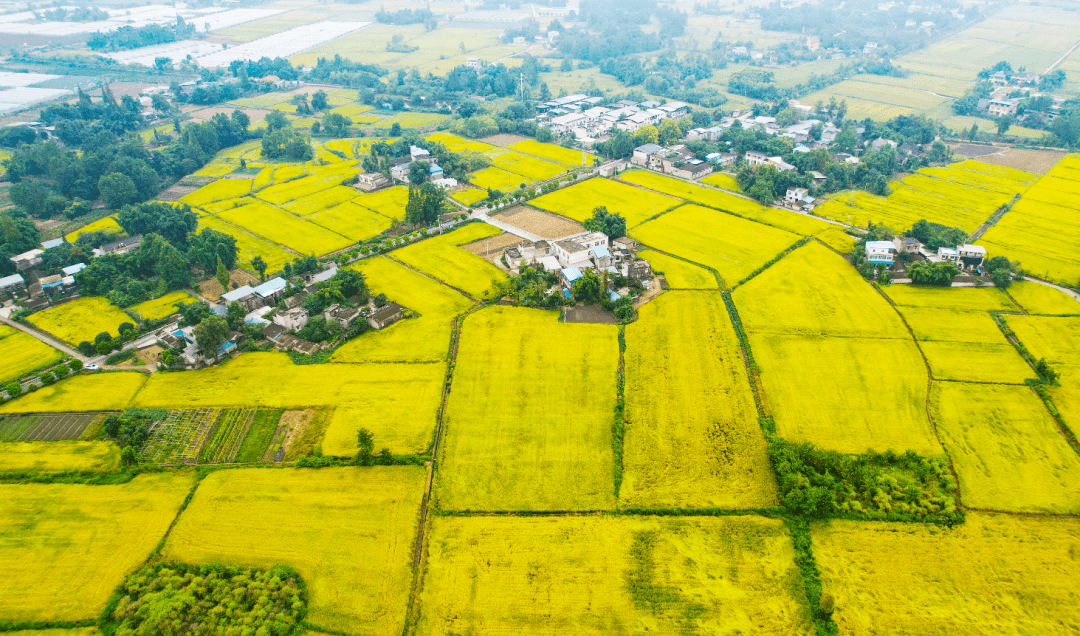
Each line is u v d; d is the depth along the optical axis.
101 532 95.56
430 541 94.06
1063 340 137.50
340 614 84.25
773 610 84.12
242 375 131.00
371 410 120.25
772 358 133.00
